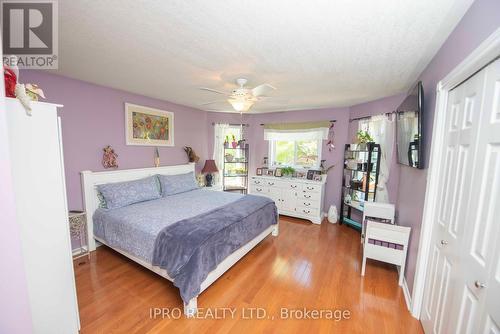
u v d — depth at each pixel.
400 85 2.70
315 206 4.12
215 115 4.96
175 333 1.62
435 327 1.47
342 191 4.11
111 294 2.03
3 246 0.86
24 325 0.94
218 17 1.35
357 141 3.67
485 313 0.96
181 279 1.78
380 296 2.06
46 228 1.34
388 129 3.21
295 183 4.33
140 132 3.48
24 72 2.26
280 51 1.82
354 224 3.82
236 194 3.63
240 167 5.27
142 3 1.22
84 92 2.75
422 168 1.86
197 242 1.88
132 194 2.96
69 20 1.40
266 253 2.90
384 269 2.52
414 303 1.80
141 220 2.34
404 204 2.52
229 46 1.74
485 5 1.05
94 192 2.81
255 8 1.25
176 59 2.01
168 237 1.99
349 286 2.20
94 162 2.90
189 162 4.44
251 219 2.68
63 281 1.44
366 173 3.54
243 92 2.38
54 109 1.34
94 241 2.82
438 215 1.59
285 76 2.43
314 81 2.59
